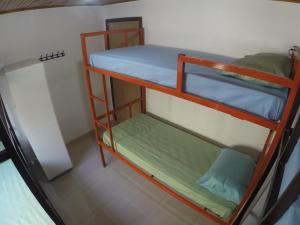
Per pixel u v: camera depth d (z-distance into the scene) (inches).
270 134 74.5
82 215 88.7
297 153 39.6
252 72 44.6
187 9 88.6
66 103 124.2
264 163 53.0
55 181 106.7
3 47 92.4
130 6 109.7
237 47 80.0
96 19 123.0
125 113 144.1
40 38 103.1
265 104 46.9
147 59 76.7
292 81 40.2
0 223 48.8
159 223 84.8
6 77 79.0
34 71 85.0
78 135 137.7
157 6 98.6
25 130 90.4
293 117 51.3
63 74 117.4
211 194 71.7
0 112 55.7
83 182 105.7
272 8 67.5
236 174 72.1
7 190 50.9
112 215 88.4
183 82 60.3
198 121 107.0
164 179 83.3
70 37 114.3
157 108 125.0
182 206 91.4
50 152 101.7
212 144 100.2
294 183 27.7
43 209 51.7
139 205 92.5
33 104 88.9
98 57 86.1
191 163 87.7
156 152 94.7
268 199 42.9
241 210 64.1
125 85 133.0
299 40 66.1
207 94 56.9
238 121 91.1
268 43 72.2
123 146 98.9
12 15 91.6
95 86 135.3
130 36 115.6
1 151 41.5
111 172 111.7
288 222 26.5
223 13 78.9
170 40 100.7
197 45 91.6
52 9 103.0
